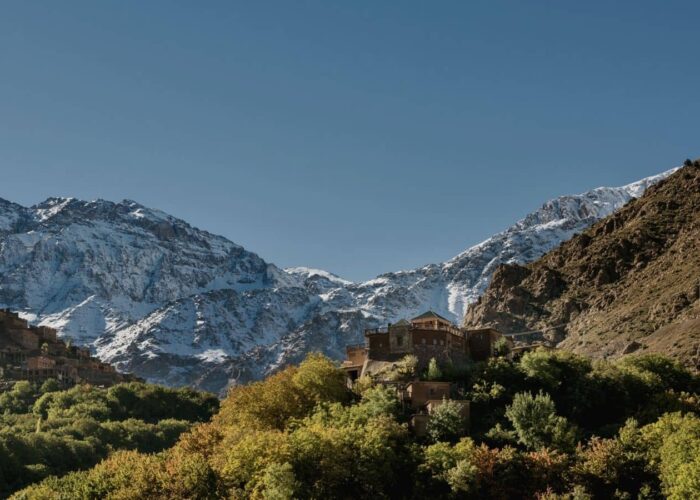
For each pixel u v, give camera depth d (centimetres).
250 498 16175
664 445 15938
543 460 16162
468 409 18338
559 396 19438
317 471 16538
